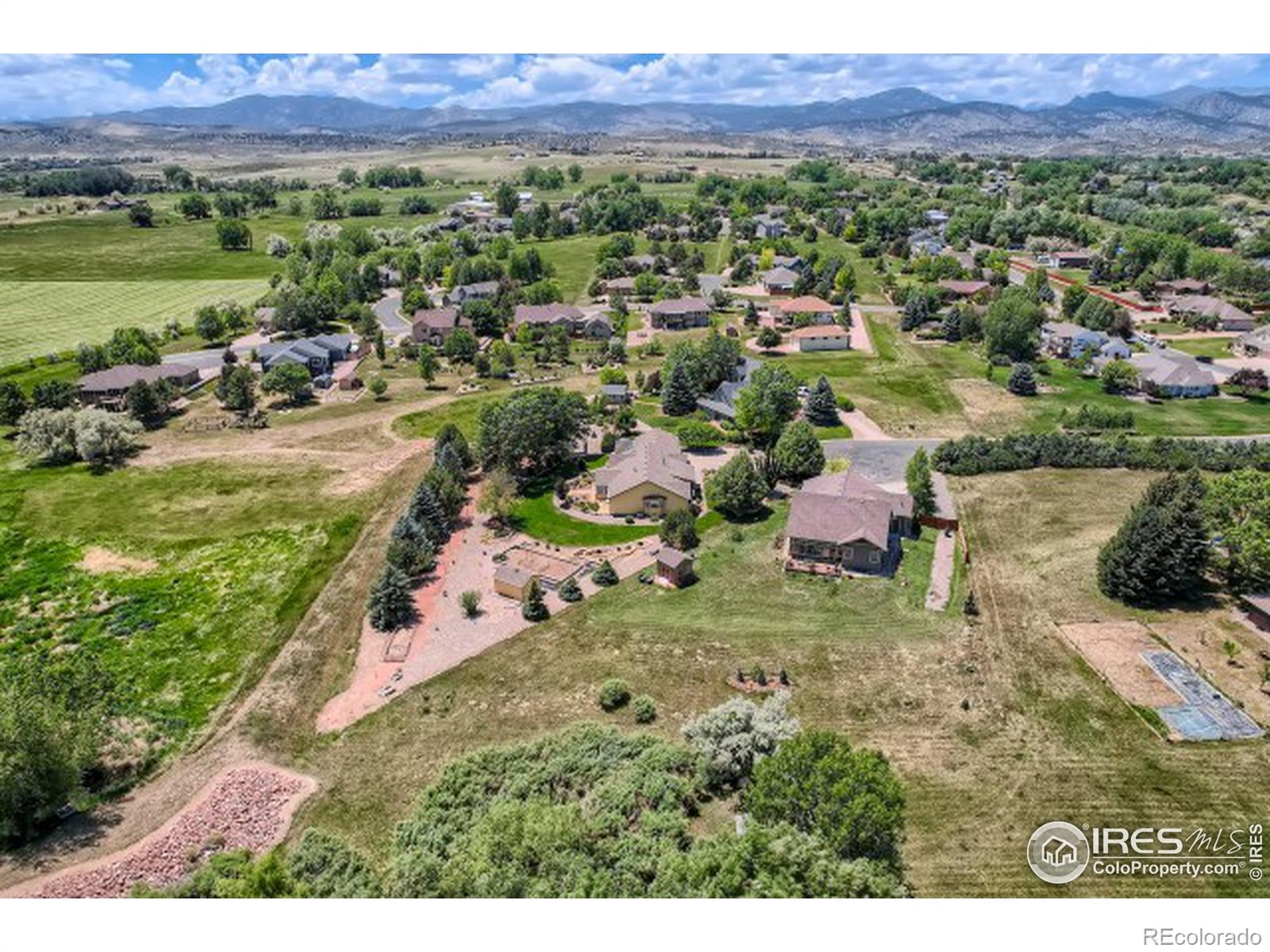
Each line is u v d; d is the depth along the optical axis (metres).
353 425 98.81
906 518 69.56
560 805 39.47
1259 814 41.12
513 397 87.56
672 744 45.88
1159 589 58.94
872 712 49.09
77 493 81.25
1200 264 164.38
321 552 69.44
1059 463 83.69
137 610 61.94
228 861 38.53
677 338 137.25
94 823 42.81
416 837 40.25
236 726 49.81
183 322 149.25
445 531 71.31
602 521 74.12
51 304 160.12
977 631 56.62
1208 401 104.12
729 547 68.75
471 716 49.91
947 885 37.25
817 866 31.64
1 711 42.50
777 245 196.00
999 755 45.41
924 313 139.25
